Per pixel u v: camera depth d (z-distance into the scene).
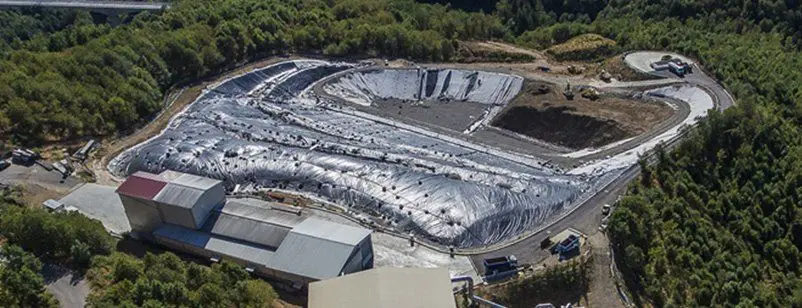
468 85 128.50
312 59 139.62
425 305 52.47
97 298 52.97
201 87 121.56
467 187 80.06
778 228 75.25
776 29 147.25
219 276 57.09
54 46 127.88
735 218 75.62
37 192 79.38
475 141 107.88
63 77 102.94
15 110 90.69
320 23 149.25
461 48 142.12
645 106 110.69
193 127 101.81
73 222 62.66
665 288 63.44
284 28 146.50
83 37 131.12
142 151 91.12
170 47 124.38
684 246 68.06
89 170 87.06
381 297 53.03
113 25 181.38
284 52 142.12
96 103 99.31
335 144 94.94
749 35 140.88
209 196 69.31
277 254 63.12
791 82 107.44
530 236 71.75
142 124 104.19
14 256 54.69
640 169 84.56
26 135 91.31
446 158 94.12
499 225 73.44
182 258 66.75
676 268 65.44
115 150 94.06
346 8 158.12
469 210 75.31
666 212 72.44
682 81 117.19
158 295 51.44
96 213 75.44
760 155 83.12
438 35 145.62
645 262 66.12
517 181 83.19
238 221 67.94
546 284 63.59
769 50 126.56
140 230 71.06
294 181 83.25
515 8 179.25
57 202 75.12
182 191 68.56
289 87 126.69
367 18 153.00
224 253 64.75
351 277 56.03
